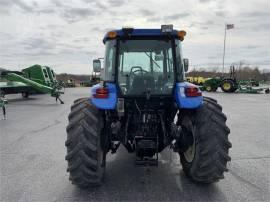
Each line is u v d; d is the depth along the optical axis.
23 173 4.46
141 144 3.80
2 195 3.68
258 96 20.50
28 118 9.95
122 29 3.97
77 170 3.60
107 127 4.01
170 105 4.18
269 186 3.90
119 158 5.11
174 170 4.50
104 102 3.72
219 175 3.68
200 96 3.77
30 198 3.59
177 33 4.05
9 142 6.45
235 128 8.00
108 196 3.63
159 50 4.13
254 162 4.93
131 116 4.12
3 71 16.30
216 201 3.46
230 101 16.39
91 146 3.60
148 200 3.51
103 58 4.41
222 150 3.64
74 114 3.83
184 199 3.52
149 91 4.12
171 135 4.02
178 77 4.12
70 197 3.61
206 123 3.70
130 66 4.14
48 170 4.59
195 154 3.75
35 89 16.25
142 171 4.47
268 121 9.20
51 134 7.27
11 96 19.92
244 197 3.57
